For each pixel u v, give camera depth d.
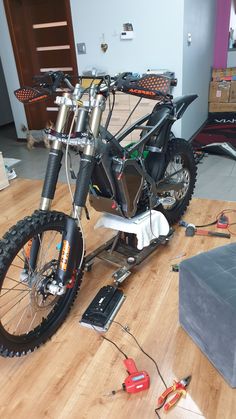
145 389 1.29
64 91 1.45
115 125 3.70
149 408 1.22
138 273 1.93
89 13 3.64
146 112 3.52
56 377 1.37
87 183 1.46
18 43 4.21
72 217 1.47
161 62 3.57
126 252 1.97
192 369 1.36
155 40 3.49
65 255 1.43
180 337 1.51
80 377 1.36
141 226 1.80
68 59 4.18
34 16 4.07
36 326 1.51
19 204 2.91
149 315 1.64
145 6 3.37
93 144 1.39
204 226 2.34
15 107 4.64
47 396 1.29
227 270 1.33
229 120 5.06
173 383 1.30
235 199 2.72
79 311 1.70
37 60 4.38
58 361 1.43
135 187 1.77
